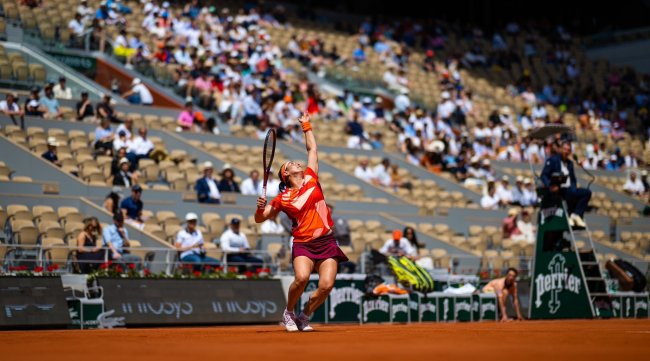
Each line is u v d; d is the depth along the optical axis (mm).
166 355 8102
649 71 66562
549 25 70938
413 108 49875
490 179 42406
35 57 38562
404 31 62344
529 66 64188
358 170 39500
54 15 41125
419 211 37812
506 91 58844
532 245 36250
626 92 63406
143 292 21953
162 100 41219
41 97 35594
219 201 31641
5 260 22969
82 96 35500
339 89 51281
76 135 33844
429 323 23875
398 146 45312
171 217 29469
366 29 61000
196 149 35906
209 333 13625
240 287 23750
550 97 60031
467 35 65875
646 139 58844
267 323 23797
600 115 58375
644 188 51250
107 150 32875
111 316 21094
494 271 31797
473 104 54594
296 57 51750
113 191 28578
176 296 22453
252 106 41219
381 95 52281
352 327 18516
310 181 13781
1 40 38469
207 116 40906
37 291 20156
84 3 42031
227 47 47781
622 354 8273
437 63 59125
